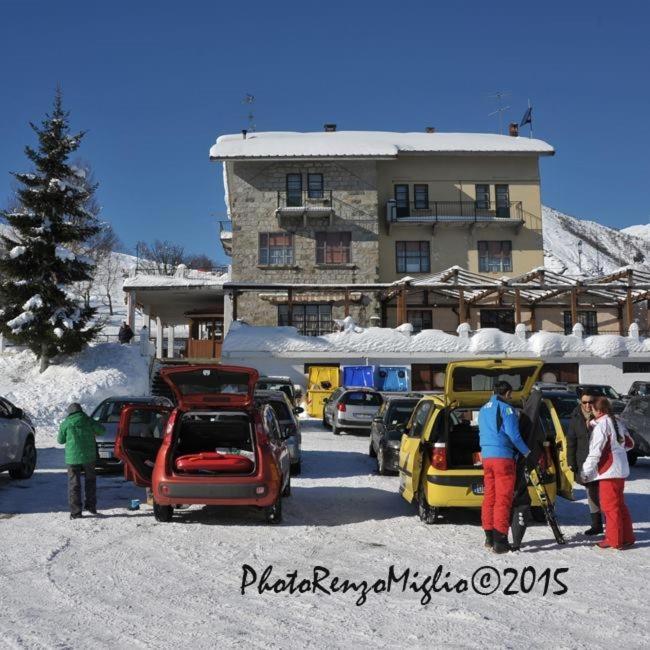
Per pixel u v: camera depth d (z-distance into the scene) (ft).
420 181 132.36
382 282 129.29
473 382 28.91
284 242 125.49
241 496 28.04
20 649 15.17
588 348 104.47
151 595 19.26
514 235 132.05
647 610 18.06
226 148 125.70
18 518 30.04
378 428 49.44
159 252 299.58
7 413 40.34
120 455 31.37
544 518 30.09
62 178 93.86
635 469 48.91
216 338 136.36
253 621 17.20
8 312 89.40
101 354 94.94
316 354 100.37
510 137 141.38
